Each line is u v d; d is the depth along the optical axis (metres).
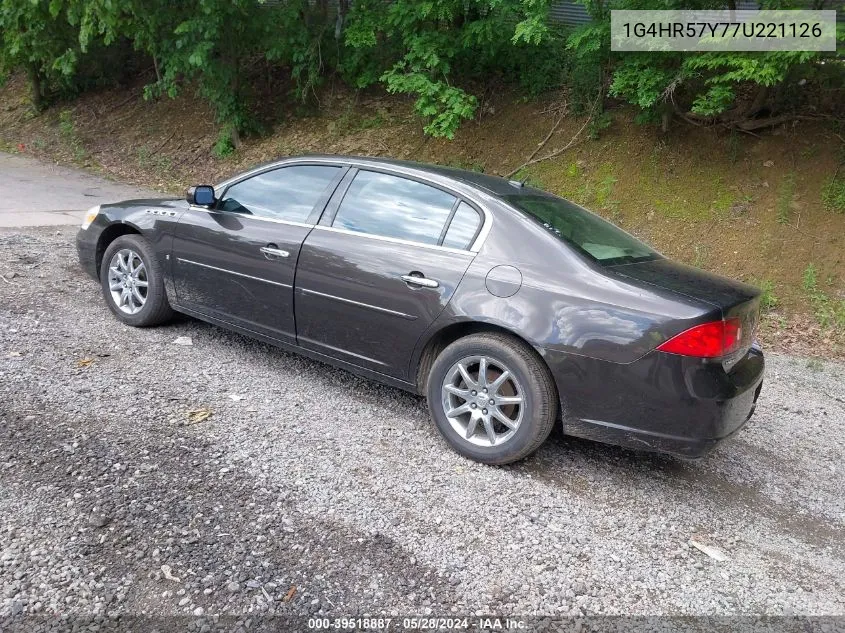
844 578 3.04
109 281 5.22
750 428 4.75
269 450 3.50
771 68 7.50
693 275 3.73
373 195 4.14
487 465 3.62
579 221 4.09
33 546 2.58
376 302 3.87
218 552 2.66
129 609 2.32
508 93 12.05
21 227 8.03
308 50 12.69
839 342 6.90
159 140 14.55
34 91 17.08
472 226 3.77
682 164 9.66
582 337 3.29
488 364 3.59
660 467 3.90
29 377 4.00
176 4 12.22
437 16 10.71
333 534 2.86
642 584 2.79
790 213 8.59
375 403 4.29
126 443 3.39
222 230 4.58
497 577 2.71
